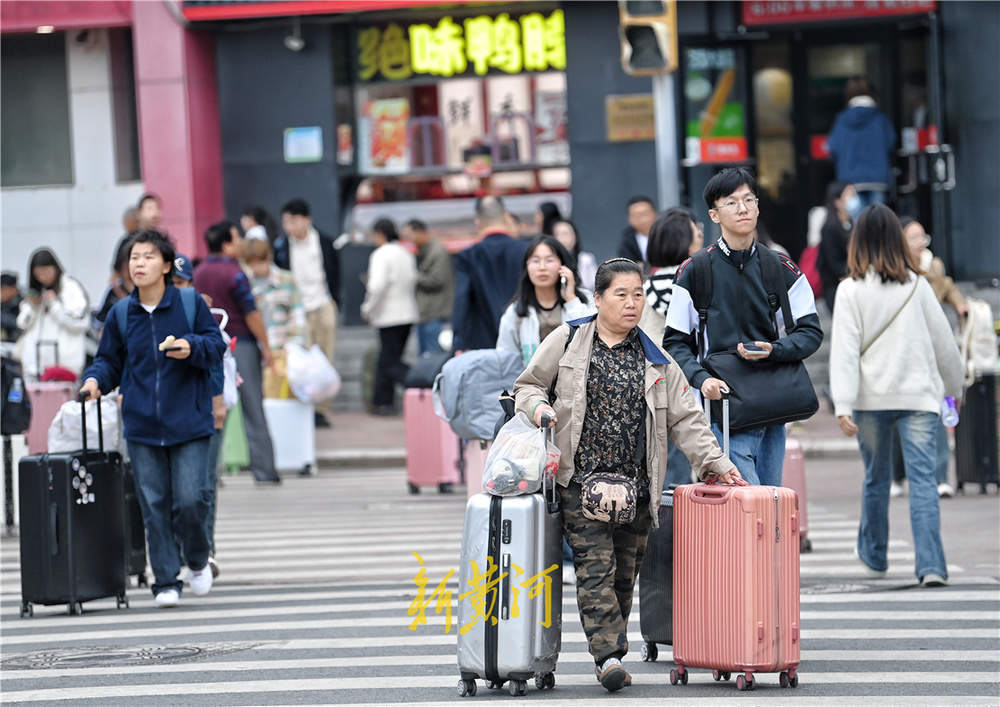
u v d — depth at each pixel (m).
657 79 39.25
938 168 59.56
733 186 20.78
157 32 62.31
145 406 26.22
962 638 21.88
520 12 63.88
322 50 62.84
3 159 66.00
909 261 25.25
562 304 27.05
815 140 63.03
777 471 21.48
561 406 18.92
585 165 61.69
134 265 26.14
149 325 26.31
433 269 54.91
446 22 64.25
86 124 65.69
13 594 28.95
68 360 43.03
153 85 62.41
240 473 47.84
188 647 22.81
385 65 64.62
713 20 61.06
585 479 18.67
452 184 64.56
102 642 23.48
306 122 63.00
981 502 36.19
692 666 18.92
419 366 41.59
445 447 41.00
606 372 18.89
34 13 63.56
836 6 60.44
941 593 25.22
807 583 26.55
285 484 44.59
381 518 36.88
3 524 37.47
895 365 25.16
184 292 26.56
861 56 62.69
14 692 20.14
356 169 64.94
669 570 20.17
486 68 64.19
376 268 55.12
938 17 59.75
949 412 27.64
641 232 33.41
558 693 18.89
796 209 63.25
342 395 59.12
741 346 20.47
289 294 47.09
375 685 19.80
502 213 31.70
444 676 20.25
